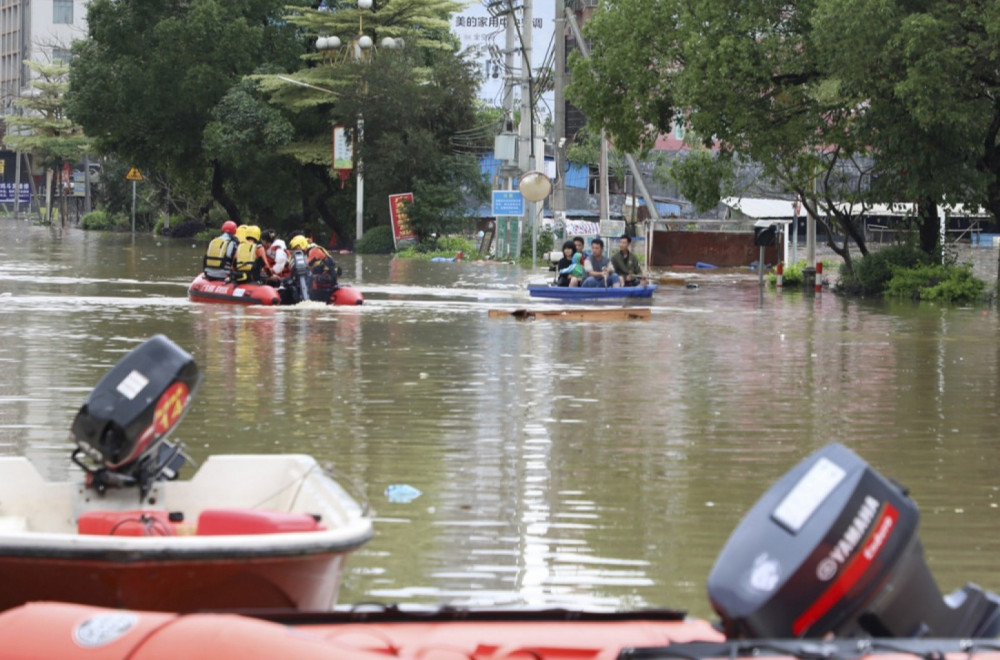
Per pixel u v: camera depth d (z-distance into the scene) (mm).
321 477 8367
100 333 24984
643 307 33250
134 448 7988
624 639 5734
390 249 73625
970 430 15383
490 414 16125
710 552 9758
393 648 5371
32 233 95500
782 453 13820
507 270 54375
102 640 4918
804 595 4887
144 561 6348
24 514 8305
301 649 4793
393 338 25359
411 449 13688
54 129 125500
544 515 10859
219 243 32781
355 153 74812
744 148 44031
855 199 43094
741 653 4828
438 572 9117
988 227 81688
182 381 8164
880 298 40844
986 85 39156
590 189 100438
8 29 173625
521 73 62188
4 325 26234
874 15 37000
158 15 81250
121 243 75688
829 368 21531
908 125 40250
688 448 14047
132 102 80875
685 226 74875
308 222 86375
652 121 45969
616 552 9719
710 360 22516
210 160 83125
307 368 20375
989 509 11328
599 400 17500
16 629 5031
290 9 83188
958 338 27156
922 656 4848
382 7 81750
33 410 15727
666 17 44031
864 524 4922
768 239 37562
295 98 77062
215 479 8672
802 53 42375
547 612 6008
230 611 5961
